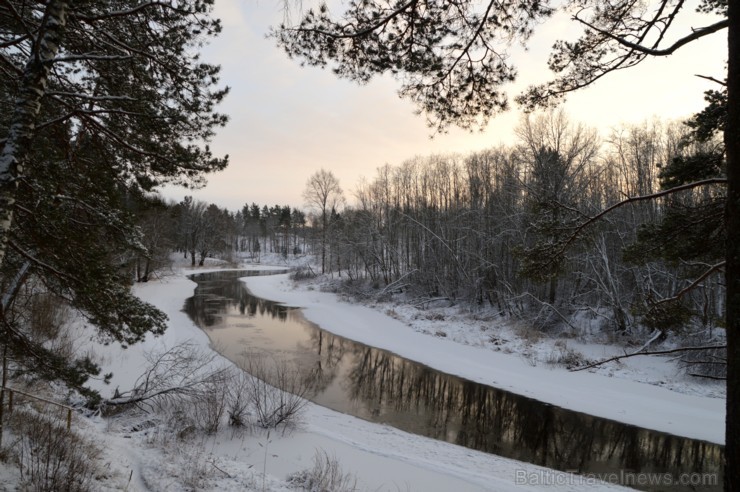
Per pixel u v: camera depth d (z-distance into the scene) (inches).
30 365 257.4
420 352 845.2
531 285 1035.9
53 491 186.5
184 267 2632.9
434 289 1421.0
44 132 224.4
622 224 936.9
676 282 799.1
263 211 4958.2
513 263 1043.9
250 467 307.1
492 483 339.3
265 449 362.3
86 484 206.7
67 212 222.4
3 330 235.1
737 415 115.4
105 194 245.1
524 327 931.3
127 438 335.0
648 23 170.9
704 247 245.6
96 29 211.0
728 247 121.5
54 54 156.4
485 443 462.6
